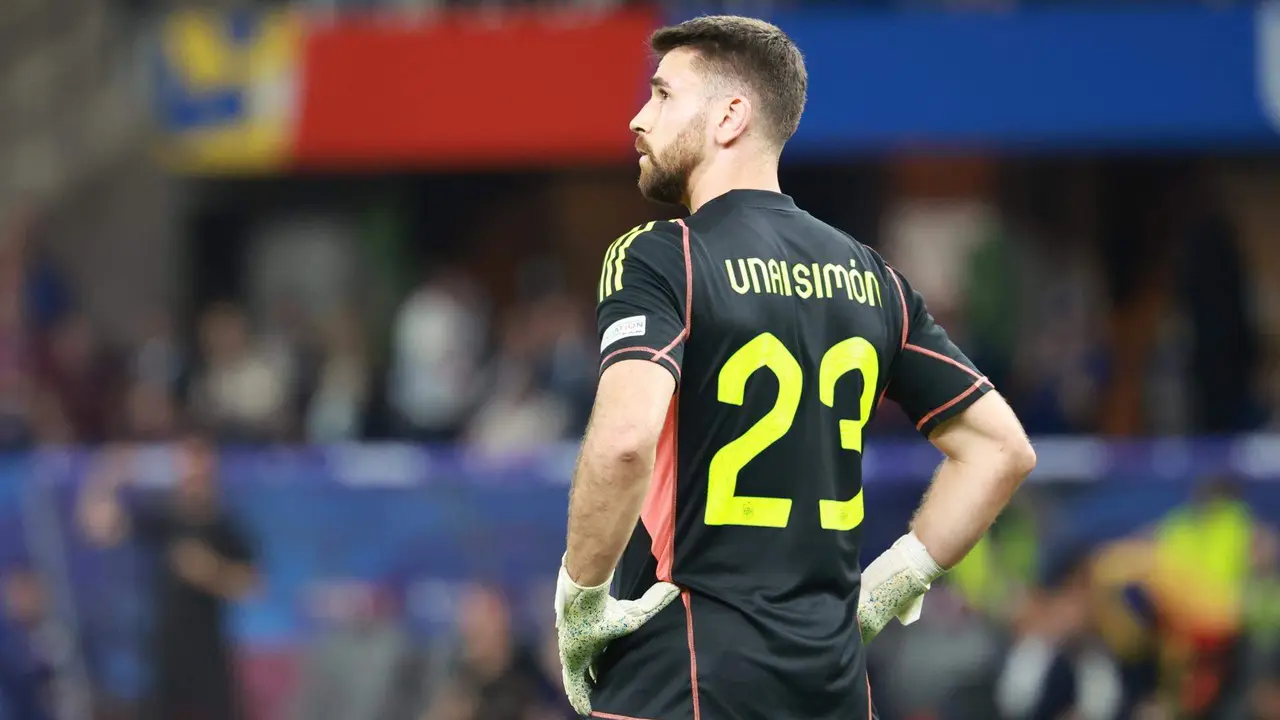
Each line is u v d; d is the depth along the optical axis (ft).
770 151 32.24
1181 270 107.86
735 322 29.89
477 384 103.71
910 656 67.92
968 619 67.87
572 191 127.65
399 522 70.28
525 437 97.04
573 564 28.73
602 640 29.66
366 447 90.53
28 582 70.79
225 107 105.50
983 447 32.63
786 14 105.09
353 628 69.92
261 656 70.23
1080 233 123.65
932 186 124.06
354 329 120.37
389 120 104.94
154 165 124.88
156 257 126.00
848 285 31.55
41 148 123.13
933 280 118.42
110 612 70.74
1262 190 123.03
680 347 29.19
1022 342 110.73
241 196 127.54
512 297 127.44
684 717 29.32
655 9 105.70
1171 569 68.39
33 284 112.68
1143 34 103.76
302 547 70.44
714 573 29.89
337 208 128.16
